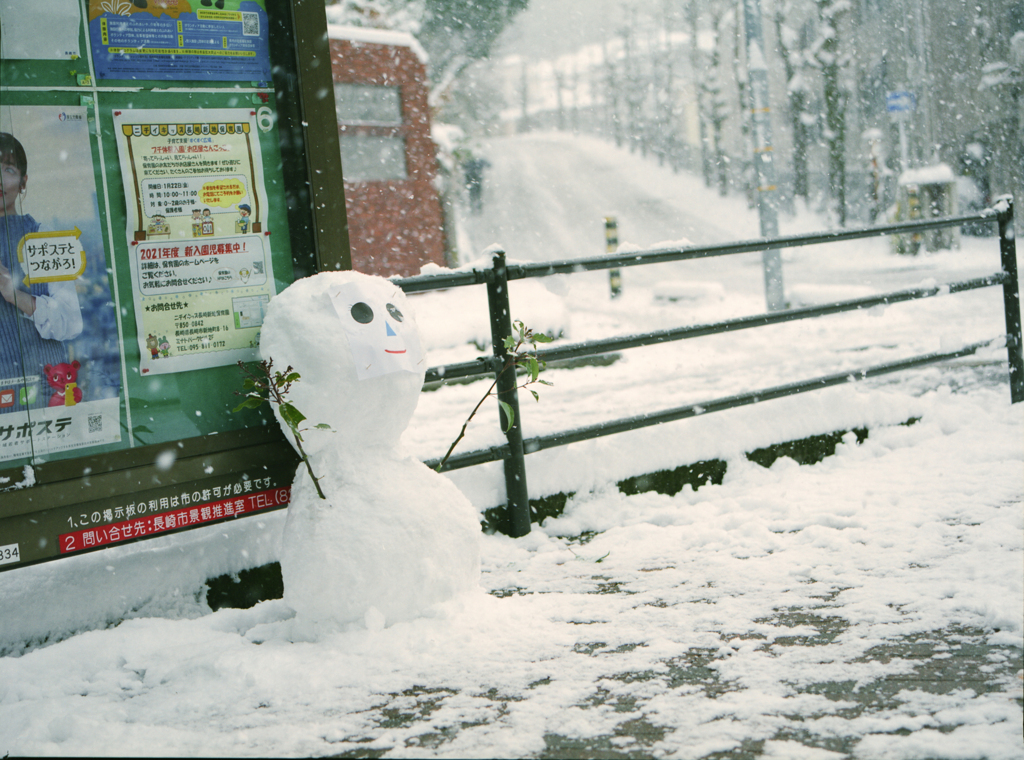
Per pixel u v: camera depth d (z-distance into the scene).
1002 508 3.75
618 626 2.89
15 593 2.99
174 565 3.24
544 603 3.14
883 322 10.48
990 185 24.39
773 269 12.27
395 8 21.84
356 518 2.87
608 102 77.44
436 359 9.10
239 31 3.30
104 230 3.06
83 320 3.03
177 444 3.16
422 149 14.34
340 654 2.71
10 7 2.89
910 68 25.91
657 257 4.42
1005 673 2.35
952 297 12.01
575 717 2.27
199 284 3.24
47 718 2.44
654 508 4.25
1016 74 23.41
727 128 53.44
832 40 32.28
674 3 58.66
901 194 21.28
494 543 3.91
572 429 4.18
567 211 45.78
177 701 2.51
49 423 2.97
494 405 7.36
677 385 7.62
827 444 5.01
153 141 3.14
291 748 2.21
